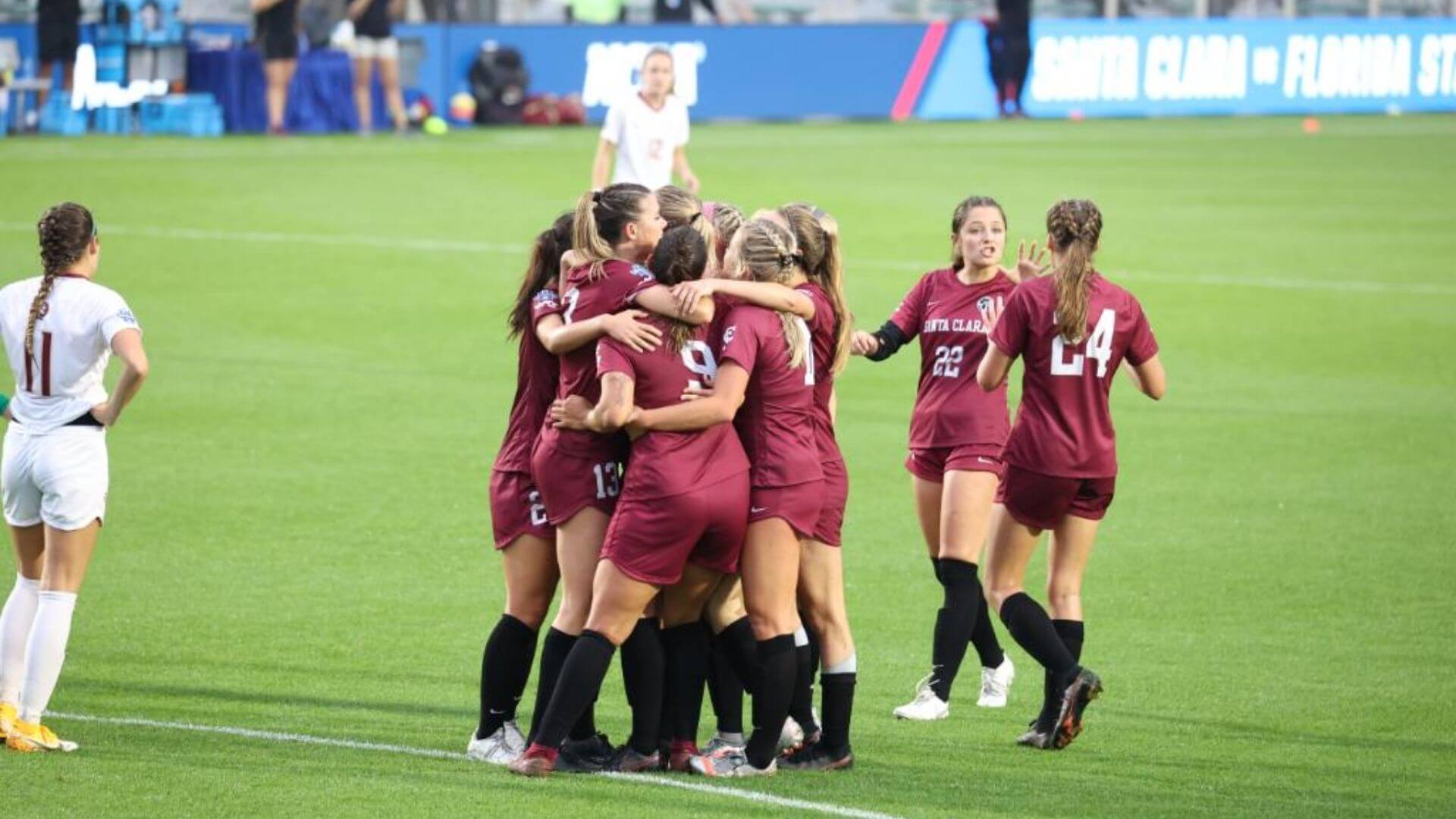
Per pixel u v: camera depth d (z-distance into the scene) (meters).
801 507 22.98
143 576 34.06
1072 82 131.12
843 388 53.25
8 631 23.88
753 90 123.19
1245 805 22.44
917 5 134.38
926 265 71.31
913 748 25.27
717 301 23.11
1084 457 25.19
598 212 22.88
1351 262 74.62
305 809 21.06
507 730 23.94
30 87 103.44
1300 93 137.38
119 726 25.09
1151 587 34.59
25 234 70.56
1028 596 25.47
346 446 44.97
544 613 23.98
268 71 107.25
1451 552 37.06
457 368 54.19
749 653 23.70
